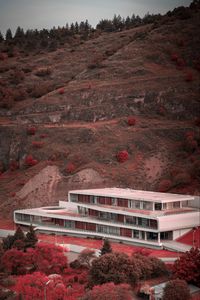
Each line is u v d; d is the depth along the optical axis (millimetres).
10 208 168500
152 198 134875
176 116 199000
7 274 109062
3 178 185500
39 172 175125
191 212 132000
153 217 125875
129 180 166125
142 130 186250
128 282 98188
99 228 138500
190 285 98500
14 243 123312
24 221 154625
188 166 165875
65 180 169875
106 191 150375
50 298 94188
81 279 103750
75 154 178875
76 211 151500
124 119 194375
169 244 124062
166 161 172250
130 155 176375
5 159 195375
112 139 182875
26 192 171000
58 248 118000
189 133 181000
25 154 188625
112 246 128875
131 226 130500
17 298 93500
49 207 159750
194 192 153375
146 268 102250
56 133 192125
